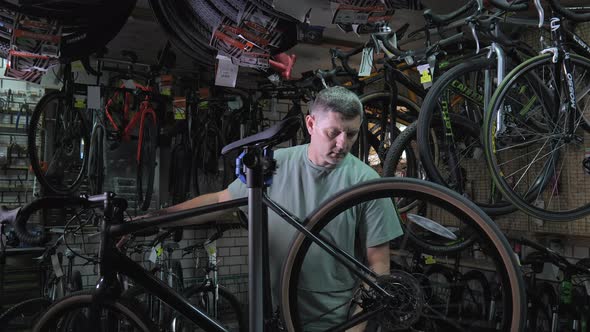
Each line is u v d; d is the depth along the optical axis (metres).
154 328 1.81
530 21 2.86
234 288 5.73
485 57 2.90
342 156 1.83
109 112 4.82
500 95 2.58
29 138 4.19
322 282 1.78
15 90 4.78
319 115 1.81
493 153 2.60
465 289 2.09
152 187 4.95
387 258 1.80
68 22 3.15
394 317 1.65
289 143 5.48
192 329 4.02
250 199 1.53
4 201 4.68
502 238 1.51
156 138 5.03
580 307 3.87
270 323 1.61
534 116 2.92
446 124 3.06
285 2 2.79
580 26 3.77
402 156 3.60
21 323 3.48
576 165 3.78
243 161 1.53
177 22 3.29
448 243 2.45
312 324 1.78
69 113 4.45
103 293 1.78
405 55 3.19
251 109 5.39
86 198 1.78
